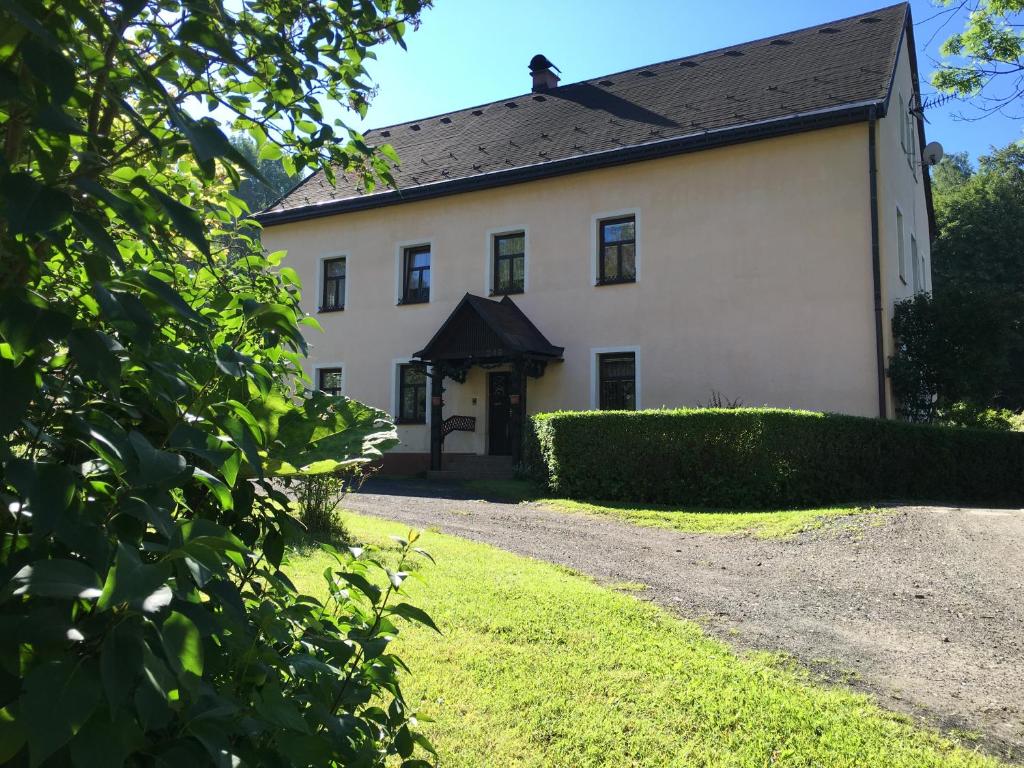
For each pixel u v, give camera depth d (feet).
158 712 3.21
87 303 3.86
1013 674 15.23
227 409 4.56
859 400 47.26
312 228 70.95
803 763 11.00
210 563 3.48
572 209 58.44
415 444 63.62
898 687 14.38
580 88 72.02
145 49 4.62
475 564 23.17
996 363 49.08
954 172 187.32
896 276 53.06
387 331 66.13
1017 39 36.40
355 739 5.48
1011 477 49.14
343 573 6.26
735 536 31.35
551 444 45.42
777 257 50.49
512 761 10.89
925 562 24.99
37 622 3.01
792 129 49.75
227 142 3.62
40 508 3.01
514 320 57.47
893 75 53.11
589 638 16.10
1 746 2.87
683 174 54.19
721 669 14.53
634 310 55.16
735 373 51.13
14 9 2.68
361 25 6.70
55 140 3.43
